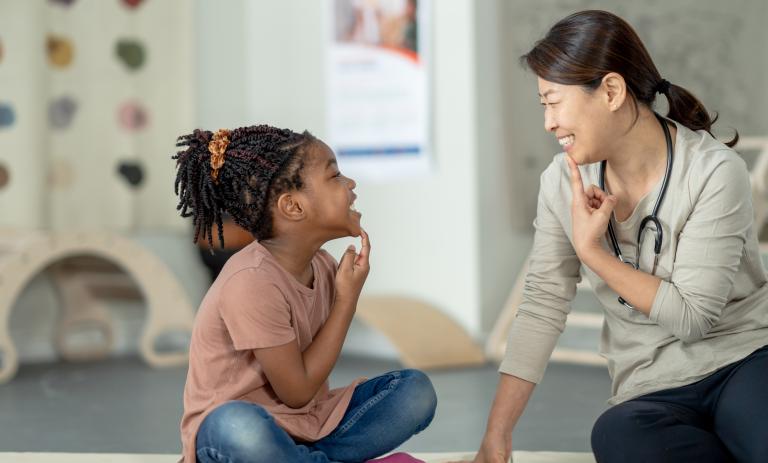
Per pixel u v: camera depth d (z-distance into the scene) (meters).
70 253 6.80
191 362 2.71
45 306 7.83
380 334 7.59
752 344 2.68
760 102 8.36
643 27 7.75
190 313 7.37
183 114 8.15
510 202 7.32
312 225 2.73
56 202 7.62
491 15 7.23
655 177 2.72
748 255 2.71
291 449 2.54
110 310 8.14
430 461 3.51
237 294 2.59
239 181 2.71
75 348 7.77
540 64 2.65
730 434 2.57
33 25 7.43
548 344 2.91
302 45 8.07
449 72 7.23
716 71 8.12
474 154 7.10
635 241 2.76
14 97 7.42
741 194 2.64
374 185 7.67
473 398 5.39
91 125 7.78
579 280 3.01
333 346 2.70
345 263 2.74
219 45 8.45
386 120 7.54
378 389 2.89
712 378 2.67
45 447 4.27
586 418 4.66
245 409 2.50
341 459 2.79
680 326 2.60
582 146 2.64
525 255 7.50
